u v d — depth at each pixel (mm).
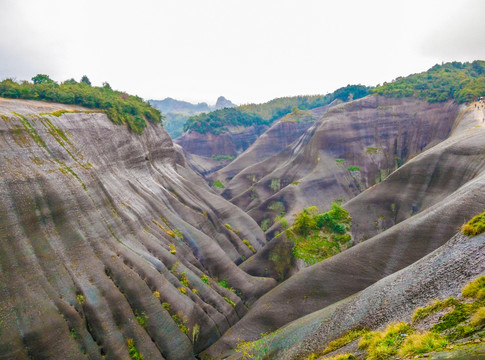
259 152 166875
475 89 102812
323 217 60844
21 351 22859
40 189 31859
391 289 24969
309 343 26875
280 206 93938
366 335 19703
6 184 29109
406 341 15055
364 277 37938
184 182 78062
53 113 44250
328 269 41375
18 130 35188
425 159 64562
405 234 39094
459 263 20578
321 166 106250
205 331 37062
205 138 198500
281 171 117375
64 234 31688
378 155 111125
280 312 39938
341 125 116688
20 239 27703
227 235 67438
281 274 55719
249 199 111000
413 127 114812
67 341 25297
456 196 40344
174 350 32156
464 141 60750
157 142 75812
